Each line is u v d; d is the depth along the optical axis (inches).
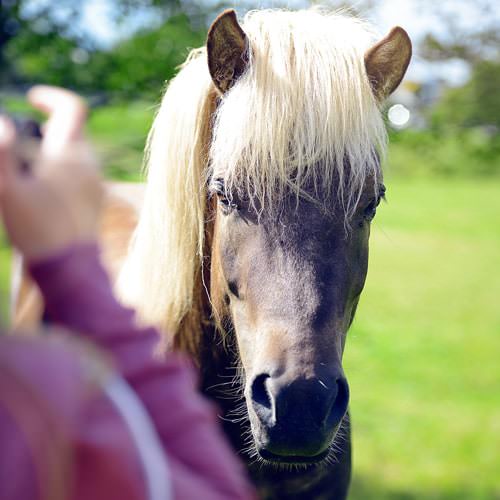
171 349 85.0
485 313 375.6
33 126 46.9
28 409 25.6
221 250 78.1
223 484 31.7
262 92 75.5
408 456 202.5
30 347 27.2
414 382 265.7
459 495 179.0
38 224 29.1
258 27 82.4
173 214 83.0
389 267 480.4
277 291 71.7
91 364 27.7
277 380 67.3
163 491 28.6
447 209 692.1
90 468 26.8
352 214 75.8
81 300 30.3
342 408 69.7
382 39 83.8
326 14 99.9
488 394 257.0
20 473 24.8
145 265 85.0
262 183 74.3
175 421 31.9
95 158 31.3
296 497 89.5
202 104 82.2
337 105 75.0
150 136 91.8
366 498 175.2
